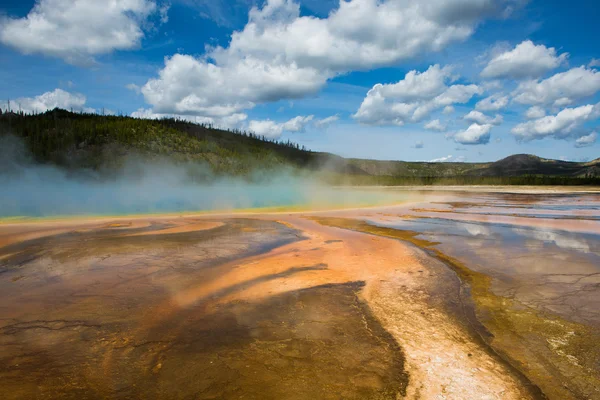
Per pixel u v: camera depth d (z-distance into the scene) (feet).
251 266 32.24
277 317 20.31
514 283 25.62
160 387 13.51
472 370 14.20
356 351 16.07
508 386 13.07
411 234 49.62
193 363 15.28
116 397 12.96
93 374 14.52
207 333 18.29
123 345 17.06
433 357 15.33
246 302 22.93
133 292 25.05
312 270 30.71
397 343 16.75
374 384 13.42
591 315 19.48
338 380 13.76
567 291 23.56
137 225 61.00
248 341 17.30
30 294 24.68
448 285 25.62
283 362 15.23
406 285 25.86
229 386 13.47
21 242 44.52
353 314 20.56
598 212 79.25
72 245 42.42
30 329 18.97
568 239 43.52
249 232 52.90
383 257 35.29
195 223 63.77
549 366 14.40
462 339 16.99
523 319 19.13
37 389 13.48
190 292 25.03
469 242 42.45
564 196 155.53
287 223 63.62
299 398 12.64
